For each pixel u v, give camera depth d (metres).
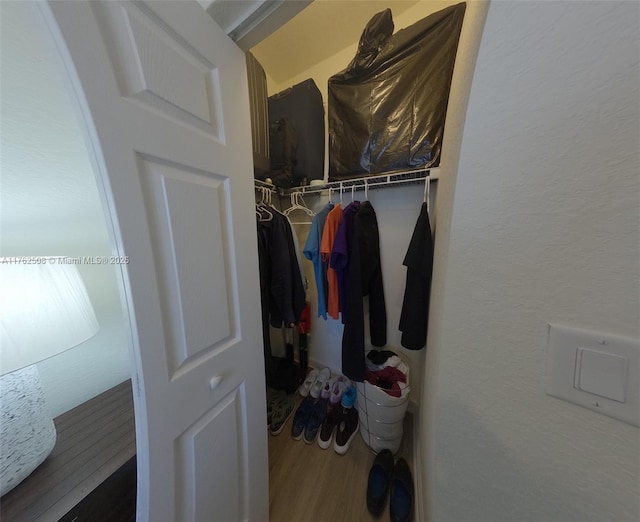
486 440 0.40
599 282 0.28
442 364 0.45
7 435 0.51
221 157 0.61
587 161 0.27
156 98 0.45
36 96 0.58
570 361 0.30
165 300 0.49
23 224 0.66
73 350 0.79
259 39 0.63
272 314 1.23
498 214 0.35
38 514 0.49
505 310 0.36
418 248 1.04
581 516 0.31
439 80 1.01
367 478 1.11
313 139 1.44
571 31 0.26
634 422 0.26
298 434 1.33
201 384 0.58
